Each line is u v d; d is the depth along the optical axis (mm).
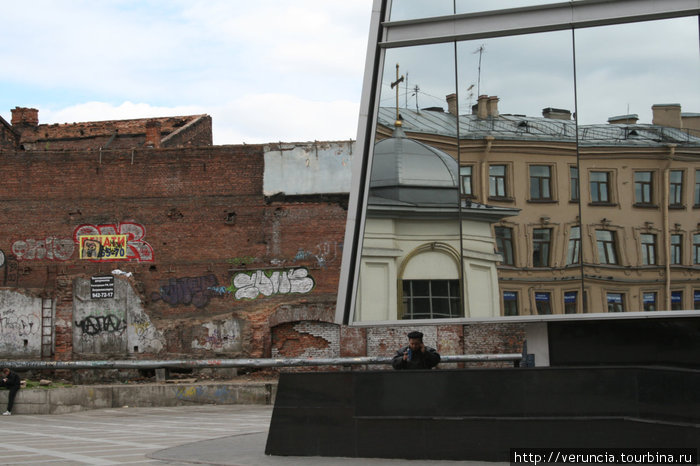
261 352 29797
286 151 30703
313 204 30438
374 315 13023
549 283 12289
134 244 30734
